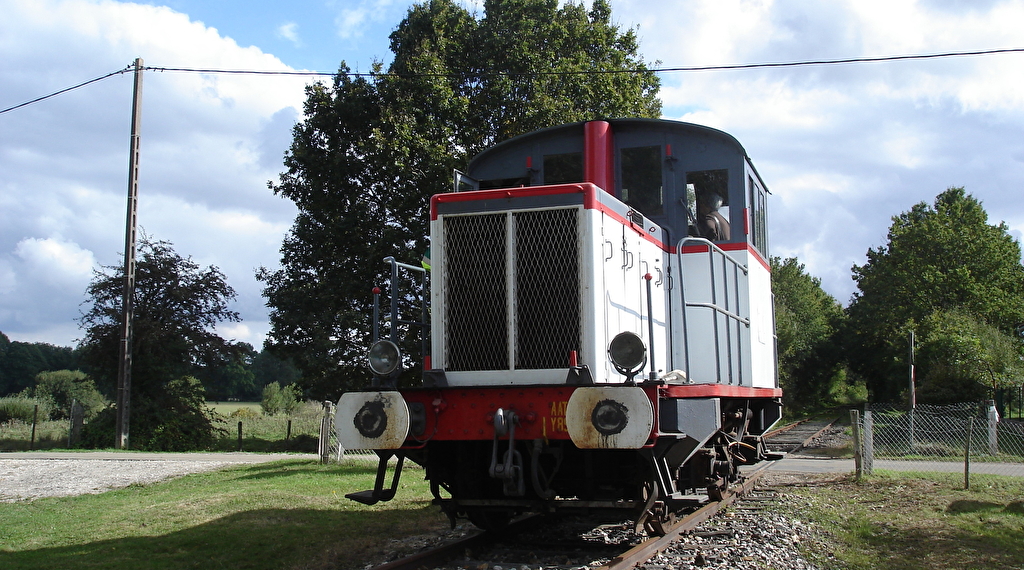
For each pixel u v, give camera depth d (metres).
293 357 18.86
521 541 6.36
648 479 5.57
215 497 9.33
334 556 5.96
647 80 21.95
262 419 32.66
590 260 5.63
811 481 10.26
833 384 46.72
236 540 6.64
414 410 5.61
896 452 14.66
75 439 22.61
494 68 18.47
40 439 24.05
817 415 35.38
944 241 36.31
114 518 8.13
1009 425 16.69
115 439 20.62
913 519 7.24
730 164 7.49
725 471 7.55
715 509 7.21
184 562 5.91
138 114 21.38
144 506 9.05
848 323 43.72
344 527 7.21
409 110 17.31
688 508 7.19
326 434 13.79
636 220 6.54
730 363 6.80
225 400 67.12
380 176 17.73
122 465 15.18
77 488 11.66
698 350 7.16
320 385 18.53
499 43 18.44
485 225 5.91
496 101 17.97
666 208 7.45
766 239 9.34
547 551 5.93
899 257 38.16
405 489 9.93
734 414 7.88
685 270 7.32
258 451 21.86
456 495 6.04
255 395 68.44
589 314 5.57
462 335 5.86
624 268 6.15
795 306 43.72
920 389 22.52
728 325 6.83
